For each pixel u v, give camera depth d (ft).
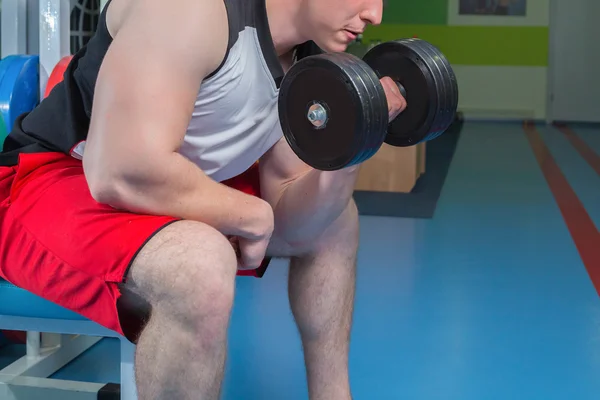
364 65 3.25
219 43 3.21
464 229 11.46
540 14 30.09
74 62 3.75
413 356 6.42
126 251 3.06
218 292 2.94
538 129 28.30
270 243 4.08
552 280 8.82
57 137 3.76
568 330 7.14
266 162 4.05
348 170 3.66
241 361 6.25
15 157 3.86
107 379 6.07
